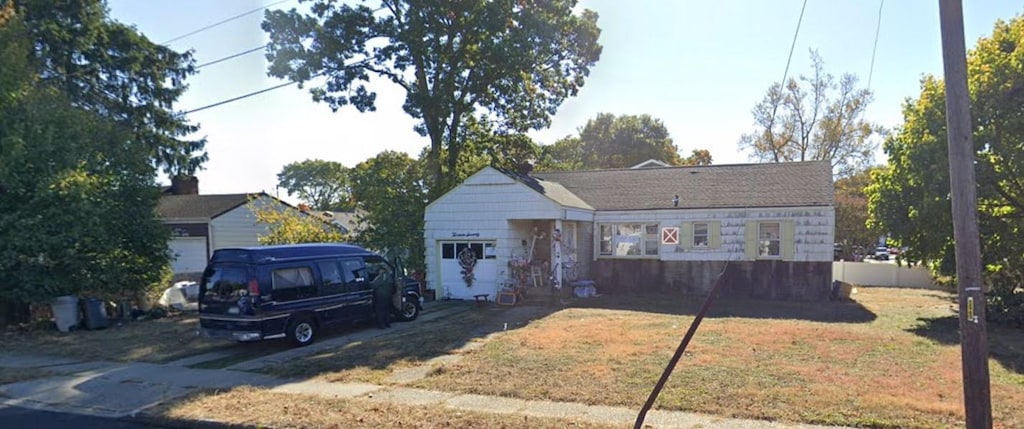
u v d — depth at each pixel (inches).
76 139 631.2
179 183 1354.6
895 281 981.2
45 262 578.6
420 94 963.3
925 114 550.6
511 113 1125.1
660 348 414.0
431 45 959.6
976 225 215.8
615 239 844.6
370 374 363.3
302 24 931.3
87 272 616.7
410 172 894.4
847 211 1382.9
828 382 316.5
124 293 672.4
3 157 566.9
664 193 860.0
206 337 474.3
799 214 749.3
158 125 1031.6
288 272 478.0
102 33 924.0
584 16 1125.7
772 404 277.4
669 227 812.0
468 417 267.1
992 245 544.1
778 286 756.6
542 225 837.8
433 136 1015.0
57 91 695.1
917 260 598.9
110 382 361.7
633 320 563.5
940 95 540.1
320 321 496.7
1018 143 525.3
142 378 371.6
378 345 462.6
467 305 729.0
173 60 1035.3
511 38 936.9
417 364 389.4
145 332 562.3
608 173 986.1
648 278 822.5
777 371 342.0
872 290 896.3
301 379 357.4
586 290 785.6
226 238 1207.6
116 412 302.5
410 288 606.9
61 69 885.8
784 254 753.6
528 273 775.7
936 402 276.5
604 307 674.8
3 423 288.2
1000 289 556.4
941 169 531.8
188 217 1175.6
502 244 773.9
